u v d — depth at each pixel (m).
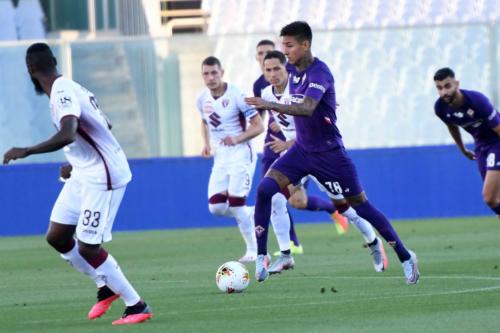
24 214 48.22
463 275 25.06
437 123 50.53
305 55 23.47
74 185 19.06
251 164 33.28
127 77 49.44
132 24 58.78
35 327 18.52
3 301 23.19
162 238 43.22
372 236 25.77
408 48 50.59
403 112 50.50
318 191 48.22
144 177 48.47
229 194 32.62
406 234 40.41
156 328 17.78
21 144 49.16
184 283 25.84
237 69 49.72
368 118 50.50
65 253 19.38
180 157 48.47
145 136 49.53
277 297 21.89
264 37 49.72
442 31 50.53
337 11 57.69
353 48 50.41
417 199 48.88
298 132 24.27
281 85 30.81
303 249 35.62
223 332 17.11
